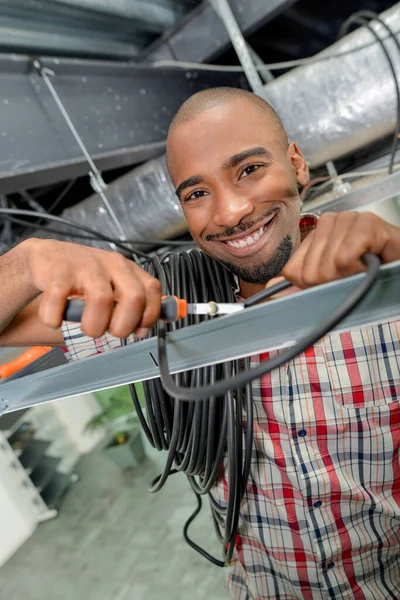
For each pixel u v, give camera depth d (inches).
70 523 104.4
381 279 12.9
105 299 15.0
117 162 50.4
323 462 30.8
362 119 46.0
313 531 31.2
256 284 35.0
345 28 45.1
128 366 17.6
